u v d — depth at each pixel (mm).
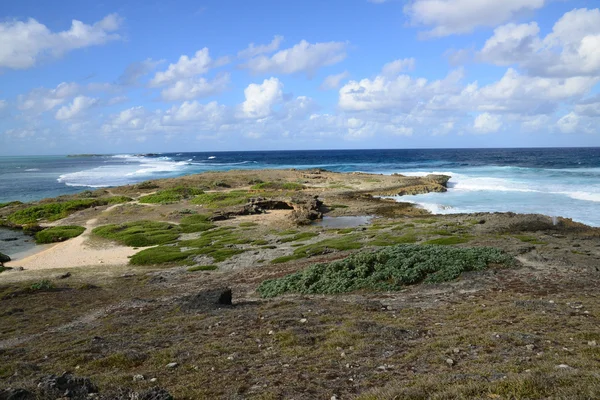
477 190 68000
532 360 9211
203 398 8531
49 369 11031
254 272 27406
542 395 7020
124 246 41062
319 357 10562
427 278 19609
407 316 14352
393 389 7855
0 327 18328
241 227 47062
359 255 22781
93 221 53094
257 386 8984
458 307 15055
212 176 89125
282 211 57375
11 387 8352
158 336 13648
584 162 125125
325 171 101875
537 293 16562
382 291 18984
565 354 9523
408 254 22500
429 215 48812
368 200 62188
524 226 37312
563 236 32969
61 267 34312
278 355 10914
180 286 25703
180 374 9977
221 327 14062
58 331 16625
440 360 9789
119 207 60469
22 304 22594
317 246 33406
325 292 19688
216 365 10398
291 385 8906
